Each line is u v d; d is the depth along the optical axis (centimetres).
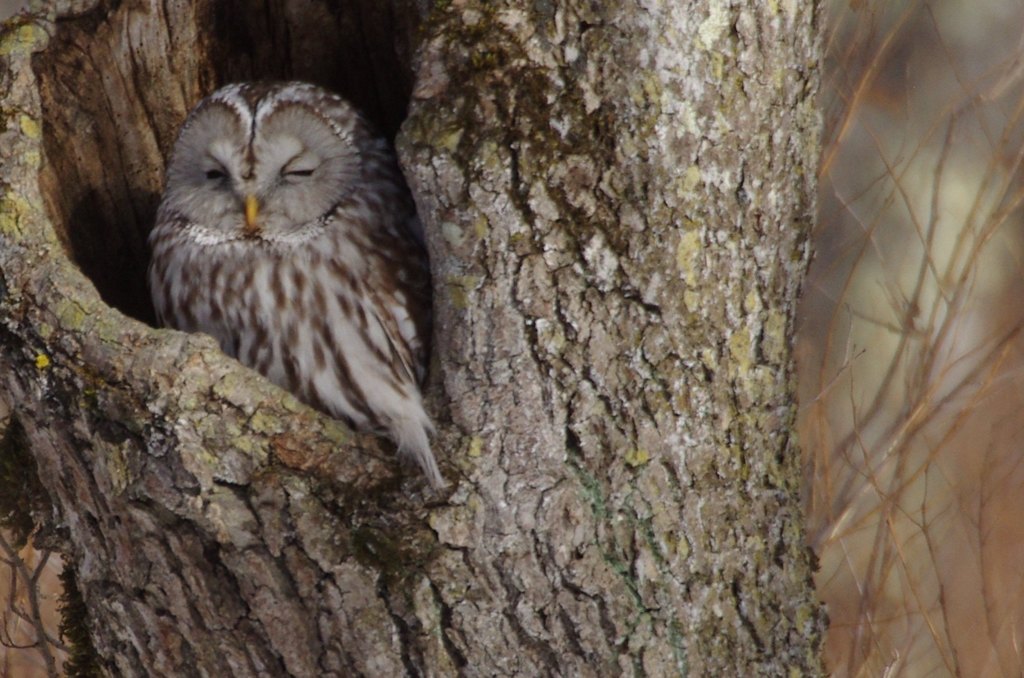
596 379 870
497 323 861
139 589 892
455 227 850
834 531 1268
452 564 862
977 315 1631
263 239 1063
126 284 1146
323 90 1088
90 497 889
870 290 1545
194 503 849
